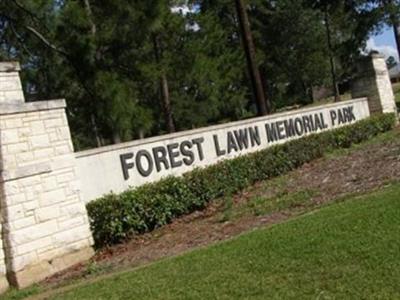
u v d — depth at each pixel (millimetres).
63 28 15461
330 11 42469
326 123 17734
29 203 8883
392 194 8180
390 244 5898
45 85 17469
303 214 8719
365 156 12867
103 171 11070
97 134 18781
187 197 11156
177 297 5758
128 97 15508
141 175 11750
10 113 8898
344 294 5012
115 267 8422
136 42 16438
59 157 9477
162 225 10602
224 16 44531
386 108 19859
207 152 13414
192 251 7777
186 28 28984
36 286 8406
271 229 7836
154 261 8031
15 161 8820
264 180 13125
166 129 27844
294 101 55156
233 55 37062
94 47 15383
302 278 5547
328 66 50406
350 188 9938
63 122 9688
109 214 9930
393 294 4828
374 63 19812
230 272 6168
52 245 9070
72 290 7273
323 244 6371
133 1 15742
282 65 50094
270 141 15406
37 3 15594
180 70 27328
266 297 5281
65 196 9430
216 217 10359
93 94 15594
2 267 8547
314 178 11922
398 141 13875
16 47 17094
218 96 35312
